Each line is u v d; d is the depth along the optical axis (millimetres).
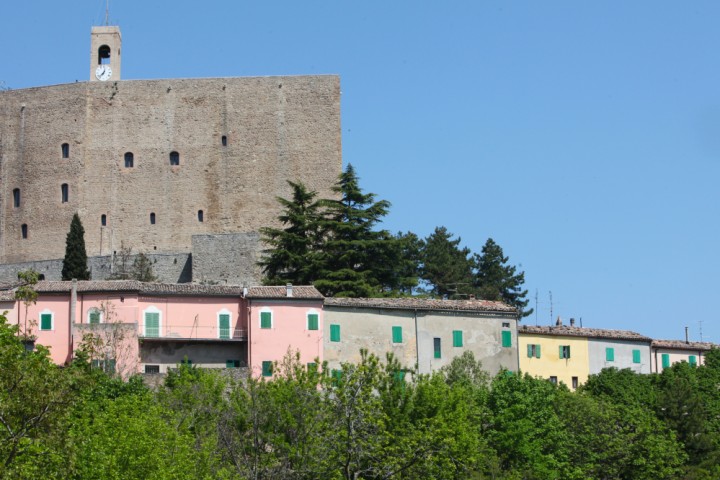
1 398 63062
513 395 123312
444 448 96312
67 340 141875
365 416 94188
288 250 180000
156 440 89438
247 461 95500
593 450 126250
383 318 142750
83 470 83750
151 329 141875
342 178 187625
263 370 139125
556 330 156000
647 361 162750
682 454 130750
